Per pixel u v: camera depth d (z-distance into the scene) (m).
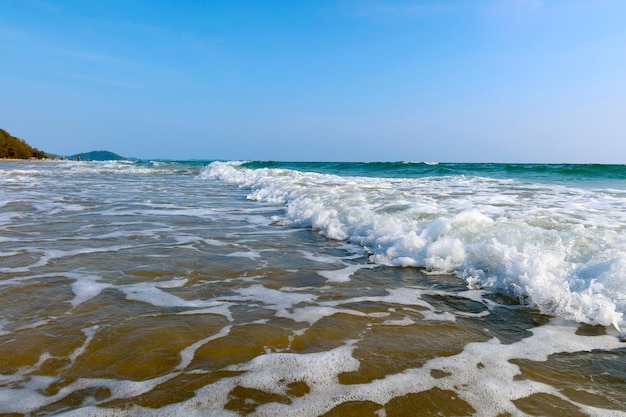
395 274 4.59
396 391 2.30
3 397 2.18
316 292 3.99
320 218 7.29
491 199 8.62
